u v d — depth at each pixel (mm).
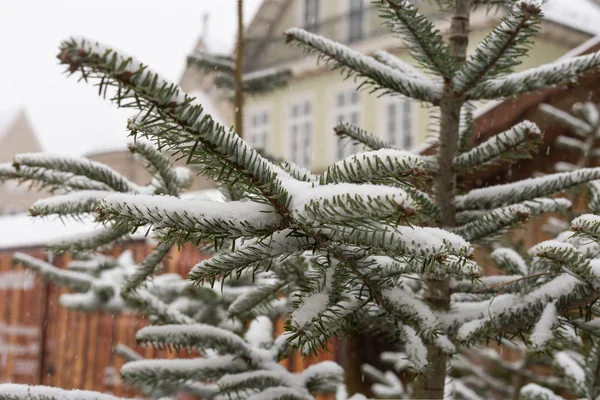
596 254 1270
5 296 4957
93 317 4309
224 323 1843
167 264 3398
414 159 985
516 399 2512
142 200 1021
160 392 1829
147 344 1451
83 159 1405
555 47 6383
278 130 9953
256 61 9594
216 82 3072
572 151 3379
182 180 1501
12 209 13219
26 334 4758
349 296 1239
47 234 4539
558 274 1305
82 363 4309
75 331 4418
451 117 1469
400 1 1317
